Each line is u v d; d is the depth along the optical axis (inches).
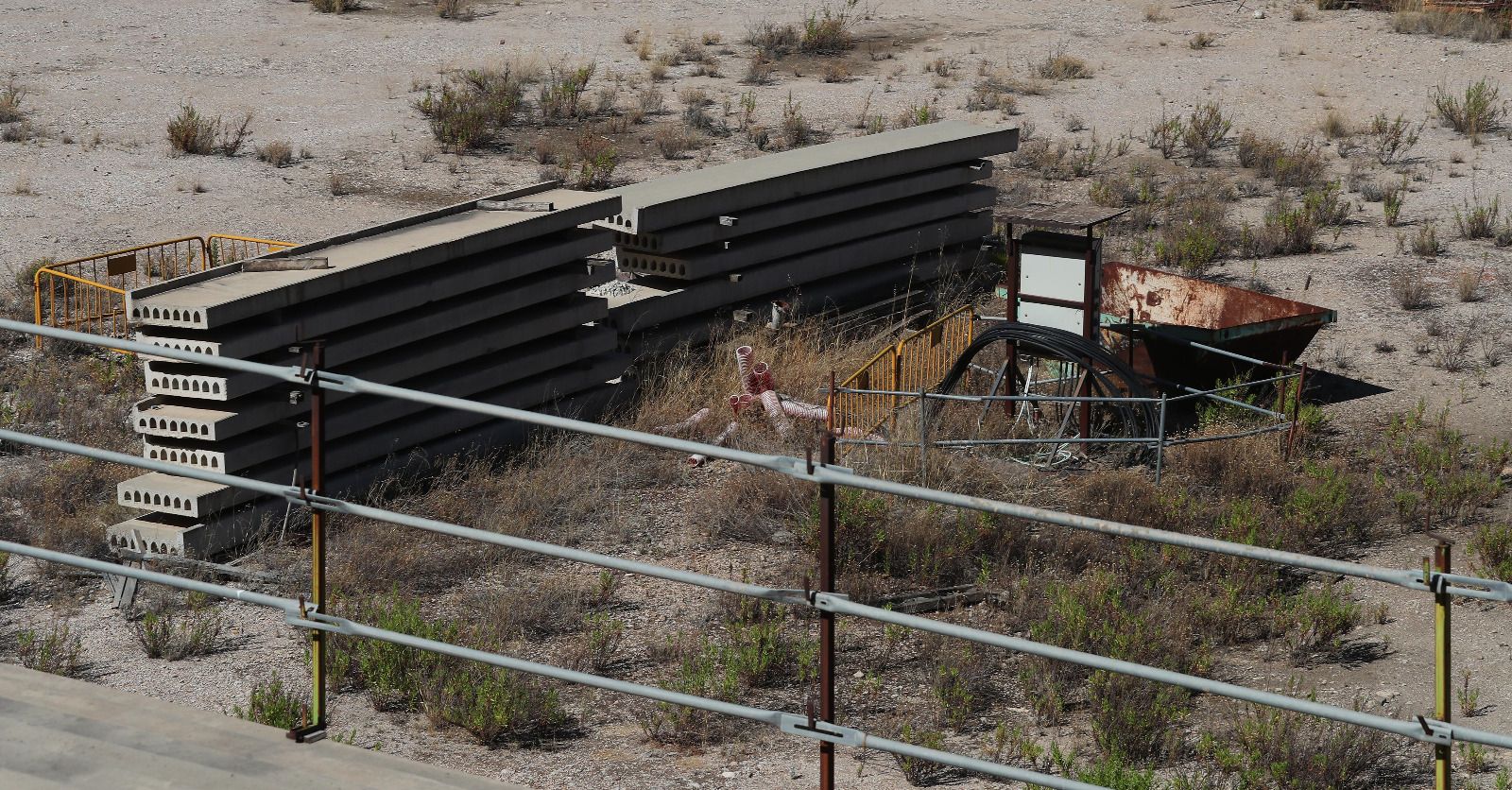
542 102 2119.8
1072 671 685.3
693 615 757.3
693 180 1171.9
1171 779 597.3
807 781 595.2
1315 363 1178.6
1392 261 1455.5
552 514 891.4
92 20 2728.8
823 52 2532.0
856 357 1138.7
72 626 753.0
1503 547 815.7
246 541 845.8
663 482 948.6
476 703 637.9
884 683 683.4
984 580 783.7
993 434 992.2
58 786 418.0
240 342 829.8
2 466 970.1
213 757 437.4
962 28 2706.7
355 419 895.1
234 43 2568.9
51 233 1552.7
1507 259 1453.0
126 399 1087.6
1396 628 748.6
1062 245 1022.4
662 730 637.9
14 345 1224.2
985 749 621.3
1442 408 1082.7
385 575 789.9
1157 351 1080.8
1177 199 1692.9
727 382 1082.1
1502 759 619.8
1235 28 2645.2
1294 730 615.2
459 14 2827.3
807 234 1216.2
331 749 443.2
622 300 1120.2
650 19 2800.2
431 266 946.1
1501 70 2305.6
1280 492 914.1
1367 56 2427.4
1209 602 756.6
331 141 1971.0
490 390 998.4
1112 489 882.1
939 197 1354.6
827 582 376.2
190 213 1643.7
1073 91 2257.6
